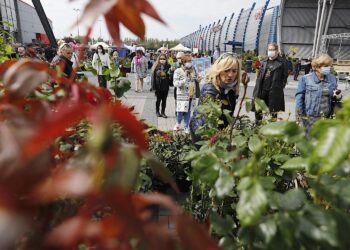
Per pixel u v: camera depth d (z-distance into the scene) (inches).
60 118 14.6
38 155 16.8
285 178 61.1
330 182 27.4
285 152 62.2
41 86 33.9
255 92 286.8
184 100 305.0
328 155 19.8
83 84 21.9
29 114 23.7
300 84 205.8
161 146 151.3
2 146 17.0
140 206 17.6
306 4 938.1
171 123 363.9
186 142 164.1
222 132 62.9
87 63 71.5
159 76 376.8
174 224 17.1
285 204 26.1
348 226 24.7
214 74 112.3
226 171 30.6
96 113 17.1
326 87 197.5
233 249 30.2
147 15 16.4
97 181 16.6
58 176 16.3
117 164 17.2
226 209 57.3
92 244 17.9
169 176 21.2
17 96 21.9
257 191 22.3
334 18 975.6
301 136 27.3
